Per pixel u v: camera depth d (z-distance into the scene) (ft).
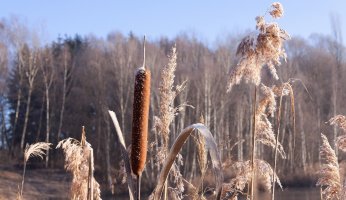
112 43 163.53
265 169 15.61
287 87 15.11
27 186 103.55
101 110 137.69
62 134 153.38
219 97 135.03
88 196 12.37
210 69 134.31
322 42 184.34
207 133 7.57
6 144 152.05
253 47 13.38
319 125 134.72
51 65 146.20
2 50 150.10
